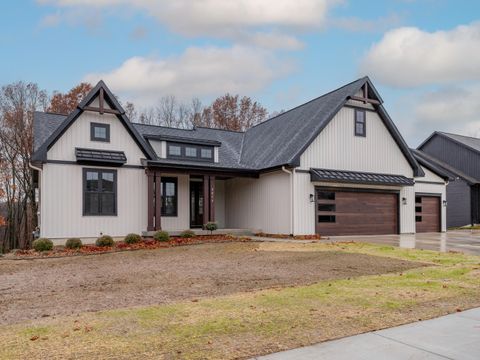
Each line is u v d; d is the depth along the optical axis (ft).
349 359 13.76
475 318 18.63
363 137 65.57
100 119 55.72
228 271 31.68
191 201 68.49
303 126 63.87
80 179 53.78
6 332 15.87
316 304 20.26
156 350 13.97
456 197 100.01
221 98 135.44
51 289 25.99
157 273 31.22
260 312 18.67
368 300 21.21
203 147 66.39
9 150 101.76
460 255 39.47
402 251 42.09
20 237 103.30
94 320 17.38
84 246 49.19
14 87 102.42
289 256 39.24
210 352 13.91
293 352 14.21
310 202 59.11
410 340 15.71
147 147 58.44
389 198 68.44
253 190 66.23
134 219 57.26
